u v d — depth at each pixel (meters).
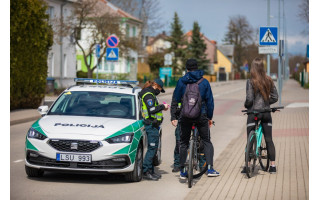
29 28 23.03
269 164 9.62
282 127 17.86
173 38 78.88
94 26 45.09
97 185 8.58
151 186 8.64
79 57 59.25
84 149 8.42
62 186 8.41
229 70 123.88
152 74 65.38
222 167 10.23
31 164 8.59
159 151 10.90
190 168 8.54
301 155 11.48
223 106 28.98
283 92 45.56
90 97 10.00
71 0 44.72
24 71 22.88
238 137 15.88
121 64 60.91
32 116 20.09
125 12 65.06
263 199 7.27
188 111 8.44
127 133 8.70
